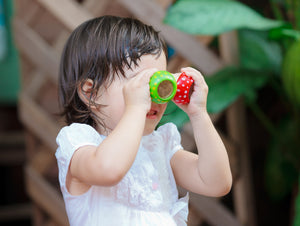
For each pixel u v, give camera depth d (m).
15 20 1.79
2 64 2.72
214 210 1.73
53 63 1.76
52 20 1.89
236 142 1.74
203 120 0.77
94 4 1.74
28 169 1.85
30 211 2.33
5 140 2.40
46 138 1.79
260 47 1.74
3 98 2.72
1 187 2.41
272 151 1.76
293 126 1.68
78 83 0.77
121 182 0.72
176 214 0.81
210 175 0.77
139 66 0.73
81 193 0.73
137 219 0.72
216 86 1.50
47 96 1.88
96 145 0.72
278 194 1.76
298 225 1.32
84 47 0.77
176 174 0.85
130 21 0.80
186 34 1.68
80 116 0.80
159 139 0.84
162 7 1.68
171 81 0.68
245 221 1.74
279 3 1.82
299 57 1.36
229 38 1.71
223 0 1.46
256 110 1.76
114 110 0.73
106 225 0.71
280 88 1.66
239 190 1.75
